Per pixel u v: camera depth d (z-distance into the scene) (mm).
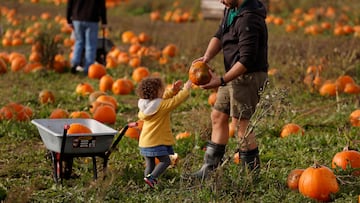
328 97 31250
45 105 29312
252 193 17656
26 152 22359
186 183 18188
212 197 16750
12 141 23594
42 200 17312
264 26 18047
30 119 26234
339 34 51281
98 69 36125
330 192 17188
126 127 18562
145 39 48031
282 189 17891
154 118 18094
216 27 46312
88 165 20234
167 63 38469
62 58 39438
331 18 59844
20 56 37562
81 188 17844
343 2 65750
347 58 34625
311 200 17281
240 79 18156
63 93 31953
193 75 17719
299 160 21109
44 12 67938
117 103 29422
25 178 19688
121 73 37219
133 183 18484
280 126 24562
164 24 60688
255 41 17719
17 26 57000
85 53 37125
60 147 17969
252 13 17812
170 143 18266
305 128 25844
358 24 57844
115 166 20266
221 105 18641
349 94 31453
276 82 32844
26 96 30875
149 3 71312
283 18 63188
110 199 17391
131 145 22594
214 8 57750
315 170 17469
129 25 57625
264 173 19125
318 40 47906
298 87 31891
